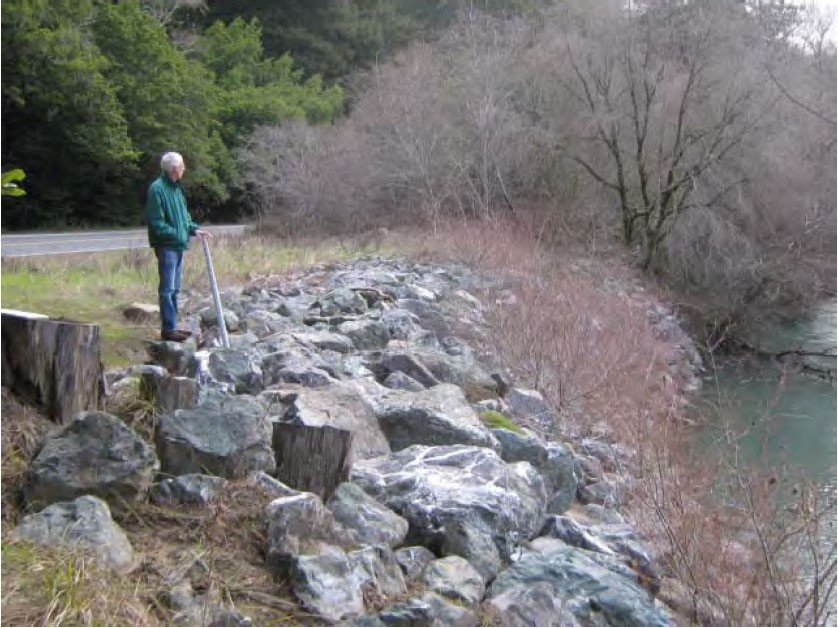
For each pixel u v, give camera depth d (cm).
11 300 934
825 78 2256
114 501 487
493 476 605
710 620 596
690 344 1856
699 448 1066
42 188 3256
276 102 3791
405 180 2577
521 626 468
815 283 2162
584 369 1093
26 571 412
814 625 598
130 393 603
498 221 2198
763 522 694
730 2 2356
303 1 4606
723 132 2223
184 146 3478
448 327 1216
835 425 1311
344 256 1897
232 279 1409
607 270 2056
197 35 4334
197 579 446
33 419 539
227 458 528
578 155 2486
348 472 555
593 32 2488
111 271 1311
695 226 2205
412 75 2827
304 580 444
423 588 484
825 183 2194
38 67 3030
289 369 789
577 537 629
